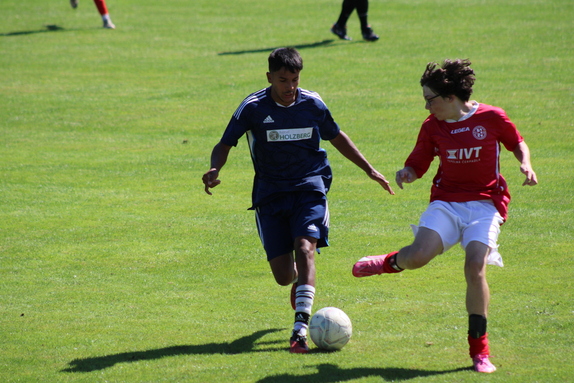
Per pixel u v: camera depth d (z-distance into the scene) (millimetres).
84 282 23219
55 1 105000
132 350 17281
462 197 16047
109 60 71562
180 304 21031
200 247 26859
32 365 16406
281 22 87938
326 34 80312
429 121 16562
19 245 27297
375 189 34750
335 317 16672
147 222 30281
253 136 18062
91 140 46344
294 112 17875
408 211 31000
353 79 60688
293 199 18156
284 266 18188
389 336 17734
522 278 22141
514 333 17531
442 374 14672
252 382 14672
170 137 46688
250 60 69500
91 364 16297
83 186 36438
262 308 20562
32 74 66500
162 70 67000
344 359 16031
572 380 14117
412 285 22141
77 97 58094
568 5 88875
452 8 90938
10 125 50219
